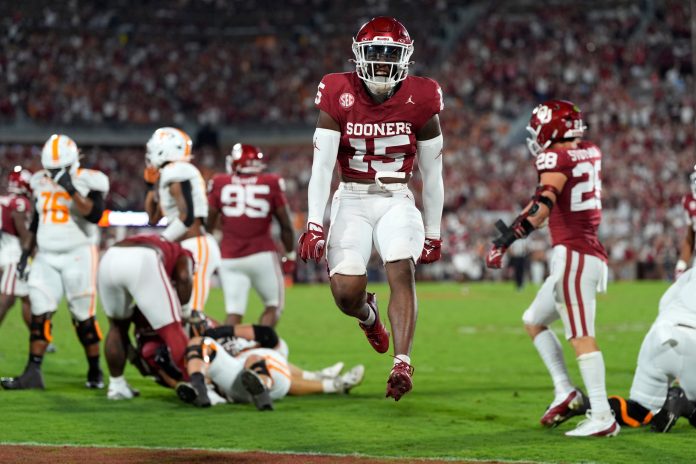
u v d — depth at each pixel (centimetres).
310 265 11219
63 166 3070
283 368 2939
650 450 2164
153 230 9531
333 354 4353
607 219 11656
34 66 13850
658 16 14825
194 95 14275
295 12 15912
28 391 3112
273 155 13788
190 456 2048
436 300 8056
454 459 2039
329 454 2091
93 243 3222
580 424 2386
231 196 3669
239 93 14425
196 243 3359
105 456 2044
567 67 14075
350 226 1928
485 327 5684
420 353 4388
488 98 14000
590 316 2397
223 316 6294
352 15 15862
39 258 3169
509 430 2439
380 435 2352
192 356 2745
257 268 3700
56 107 13475
